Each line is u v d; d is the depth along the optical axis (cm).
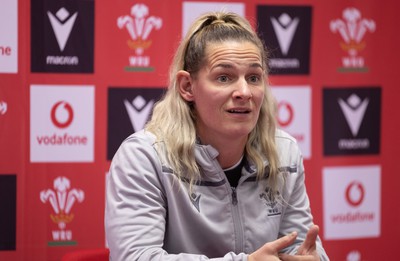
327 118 631
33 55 567
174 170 347
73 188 584
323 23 623
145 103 595
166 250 356
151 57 592
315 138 630
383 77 640
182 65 356
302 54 620
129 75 589
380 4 634
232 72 330
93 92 582
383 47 638
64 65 574
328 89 629
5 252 574
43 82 571
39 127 574
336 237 641
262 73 343
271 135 373
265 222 364
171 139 352
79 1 573
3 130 567
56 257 584
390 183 650
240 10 604
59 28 571
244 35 343
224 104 331
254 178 368
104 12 579
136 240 324
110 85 585
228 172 365
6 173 569
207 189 355
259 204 365
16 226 575
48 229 582
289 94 620
